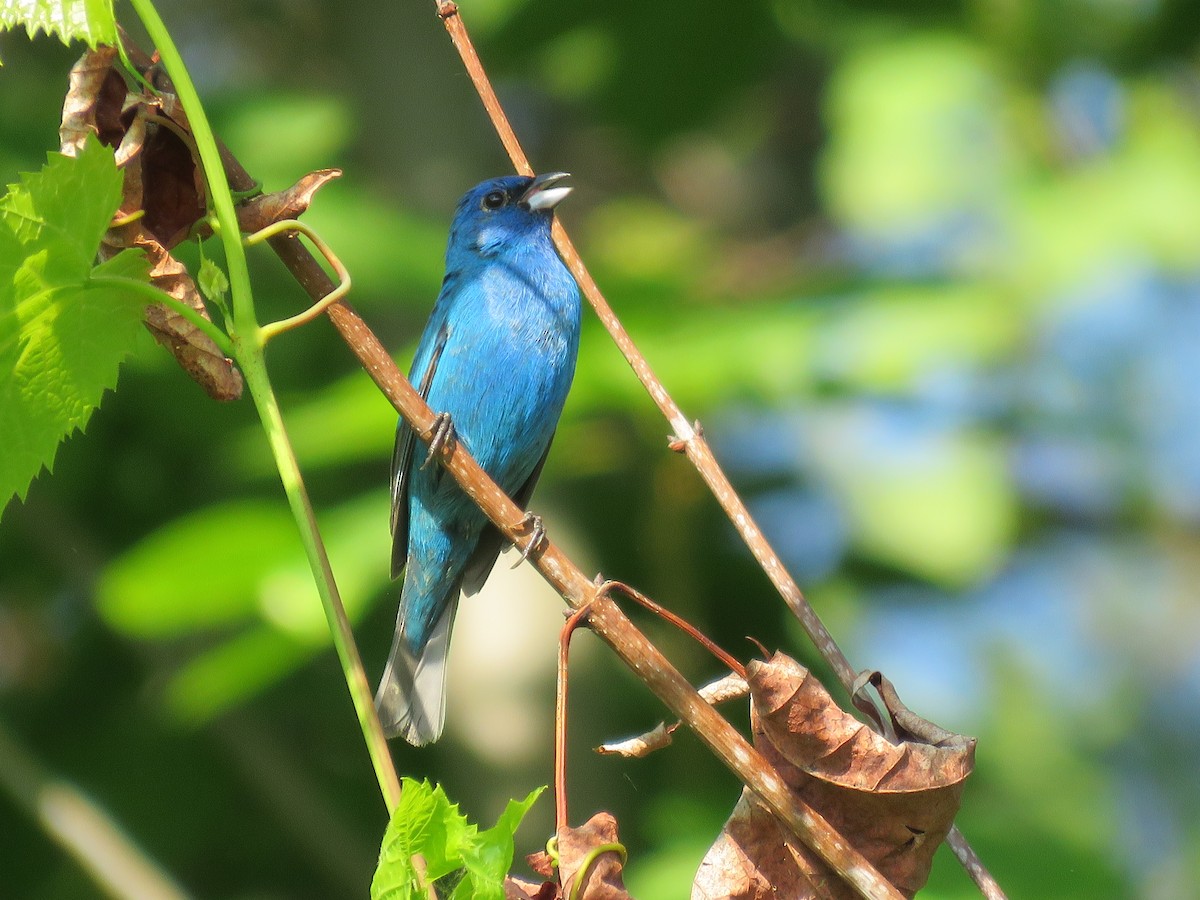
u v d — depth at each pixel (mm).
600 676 11305
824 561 11922
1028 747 13875
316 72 14406
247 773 10828
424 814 3633
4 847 11336
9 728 10828
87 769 11219
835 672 4707
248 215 4727
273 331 4430
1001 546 13195
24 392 4461
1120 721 16578
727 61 12477
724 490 5000
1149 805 16172
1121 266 13594
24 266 4297
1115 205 13742
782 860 4273
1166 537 16297
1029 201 13695
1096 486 15516
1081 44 13469
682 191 16250
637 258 12305
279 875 11516
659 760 11039
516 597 11453
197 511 10555
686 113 12703
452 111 12250
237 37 14812
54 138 10703
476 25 12391
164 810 11258
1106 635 16906
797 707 4082
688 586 10766
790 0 12531
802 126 16547
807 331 9586
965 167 13875
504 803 11008
